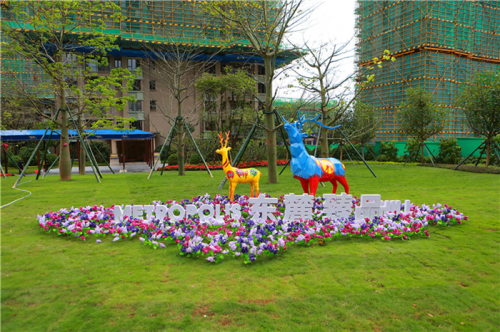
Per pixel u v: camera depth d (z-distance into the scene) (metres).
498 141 18.02
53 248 4.73
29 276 3.76
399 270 3.90
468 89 17.38
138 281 3.63
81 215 6.06
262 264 4.08
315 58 14.48
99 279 3.68
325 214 6.16
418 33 30.36
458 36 31.34
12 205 8.02
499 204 7.89
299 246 4.74
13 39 13.25
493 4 33.16
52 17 13.05
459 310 3.03
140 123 33.19
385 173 15.76
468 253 4.45
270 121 11.98
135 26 29.16
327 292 3.35
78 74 14.03
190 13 27.20
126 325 2.81
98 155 29.45
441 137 28.98
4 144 19.25
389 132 33.19
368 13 35.31
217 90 25.45
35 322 2.85
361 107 24.48
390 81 33.16
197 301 3.19
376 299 3.21
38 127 24.11
